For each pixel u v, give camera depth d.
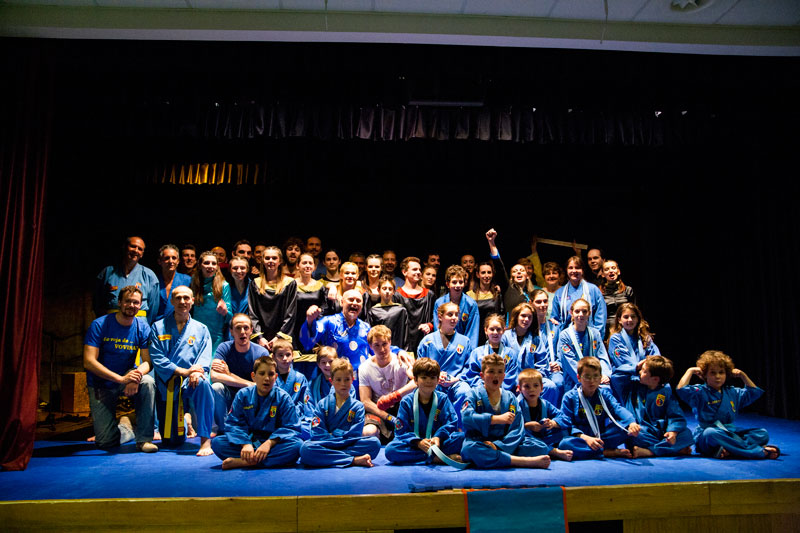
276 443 3.21
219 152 5.78
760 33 4.19
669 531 2.68
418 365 3.34
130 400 5.30
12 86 3.84
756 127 4.90
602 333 4.75
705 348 5.92
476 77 4.36
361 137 4.57
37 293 3.70
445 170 6.00
